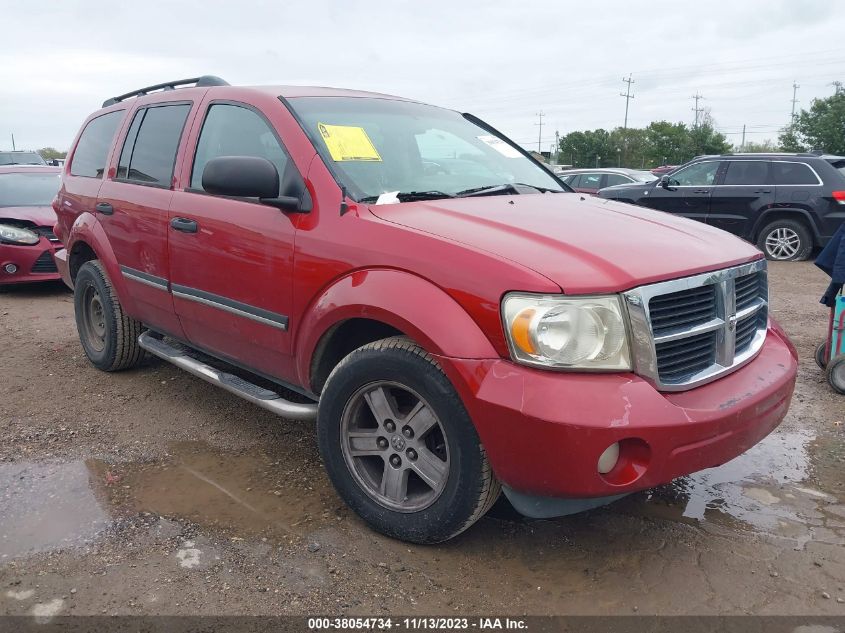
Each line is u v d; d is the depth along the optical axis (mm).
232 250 3385
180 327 4008
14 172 9211
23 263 7973
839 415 4258
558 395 2268
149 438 3910
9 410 4320
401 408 2922
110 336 4742
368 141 3412
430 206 3018
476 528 2969
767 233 10828
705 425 2377
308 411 3176
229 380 3611
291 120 3326
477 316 2432
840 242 4484
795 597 2527
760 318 3115
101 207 4543
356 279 2775
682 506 3193
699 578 2639
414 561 2730
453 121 4195
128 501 3201
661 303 2473
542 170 4238
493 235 2652
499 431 2354
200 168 3777
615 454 2332
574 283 2328
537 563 2730
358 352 2820
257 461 3625
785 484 3410
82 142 5297
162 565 2693
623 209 3434
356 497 2924
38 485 3355
